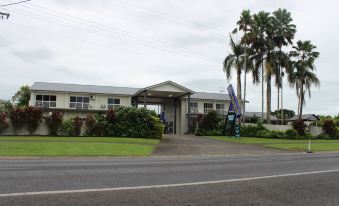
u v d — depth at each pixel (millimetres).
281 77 46531
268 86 44906
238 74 45562
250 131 43406
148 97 50125
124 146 23812
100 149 20953
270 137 42312
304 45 52438
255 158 17812
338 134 49031
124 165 12055
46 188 6930
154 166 11891
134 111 35250
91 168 10727
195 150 24078
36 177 8375
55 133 33906
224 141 34438
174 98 51562
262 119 49719
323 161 15578
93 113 41094
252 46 45156
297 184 8352
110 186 7383
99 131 34719
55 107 43062
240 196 6742
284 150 27375
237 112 40094
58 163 12445
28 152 17828
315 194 7172
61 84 46562
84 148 21031
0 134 32781
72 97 43969
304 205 6180
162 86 43750
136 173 9703
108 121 34938
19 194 6266
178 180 8516
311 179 9250
